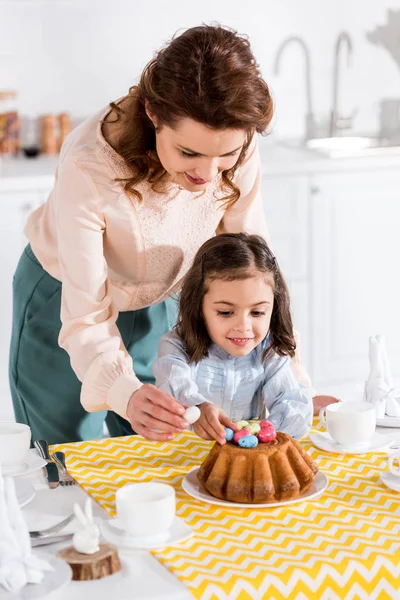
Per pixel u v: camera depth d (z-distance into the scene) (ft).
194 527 4.61
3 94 13.98
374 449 5.66
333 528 4.59
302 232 13.76
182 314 6.26
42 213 7.16
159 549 4.36
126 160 5.82
